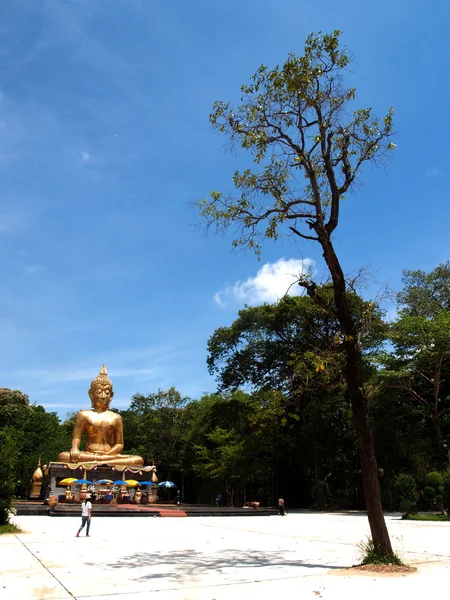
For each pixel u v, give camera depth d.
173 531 23.11
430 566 12.76
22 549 15.88
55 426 67.25
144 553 15.20
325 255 13.77
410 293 51.34
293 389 15.41
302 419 46.62
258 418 15.42
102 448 44.78
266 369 48.16
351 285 13.80
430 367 38.12
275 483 55.22
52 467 40.50
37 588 9.83
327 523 29.27
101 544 17.50
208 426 57.69
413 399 40.53
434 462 42.88
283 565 12.94
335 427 47.16
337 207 14.15
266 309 48.78
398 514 39.91
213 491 65.44
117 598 9.02
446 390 39.97
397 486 36.00
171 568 12.38
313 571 11.93
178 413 70.75
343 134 14.78
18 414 61.44
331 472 48.50
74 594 9.31
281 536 21.16
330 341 14.17
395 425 41.75
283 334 47.94
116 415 46.31
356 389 12.82
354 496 50.84
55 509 32.34
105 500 40.00
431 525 28.61
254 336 49.22
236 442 51.78
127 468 42.53
